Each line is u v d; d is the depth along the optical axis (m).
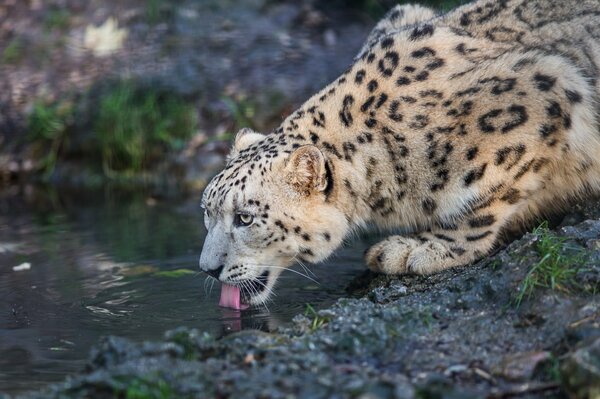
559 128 11.41
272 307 11.75
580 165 11.78
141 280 13.03
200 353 9.34
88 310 11.91
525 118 11.30
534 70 11.48
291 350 9.32
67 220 16.67
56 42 21.94
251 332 9.91
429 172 11.43
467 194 11.39
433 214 11.67
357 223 11.89
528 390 8.55
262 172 11.34
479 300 10.34
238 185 11.30
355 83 11.80
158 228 15.79
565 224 12.00
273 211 11.36
